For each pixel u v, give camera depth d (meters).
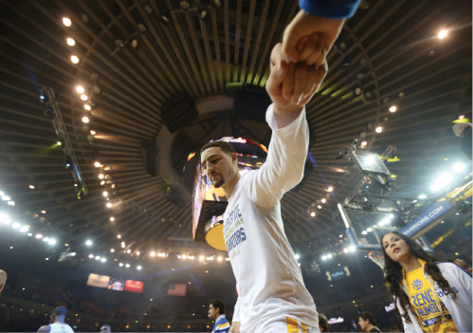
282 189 0.91
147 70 6.13
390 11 4.73
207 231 4.84
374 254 4.62
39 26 4.73
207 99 7.12
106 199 9.34
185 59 5.96
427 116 6.44
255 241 0.96
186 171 8.28
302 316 0.81
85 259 14.32
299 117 0.70
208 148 1.30
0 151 6.52
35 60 5.41
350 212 5.14
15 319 13.72
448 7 4.62
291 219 11.12
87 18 4.84
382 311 16.62
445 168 7.27
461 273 1.62
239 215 1.08
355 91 6.16
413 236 4.41
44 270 15.86
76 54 5.32
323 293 19.95
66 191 8.64
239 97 6.67
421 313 1.78
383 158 6.46
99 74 5.93
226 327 3.38
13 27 4.67
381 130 6.72
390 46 5.27
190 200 10.00
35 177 7.73
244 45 5.89
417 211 4.70
